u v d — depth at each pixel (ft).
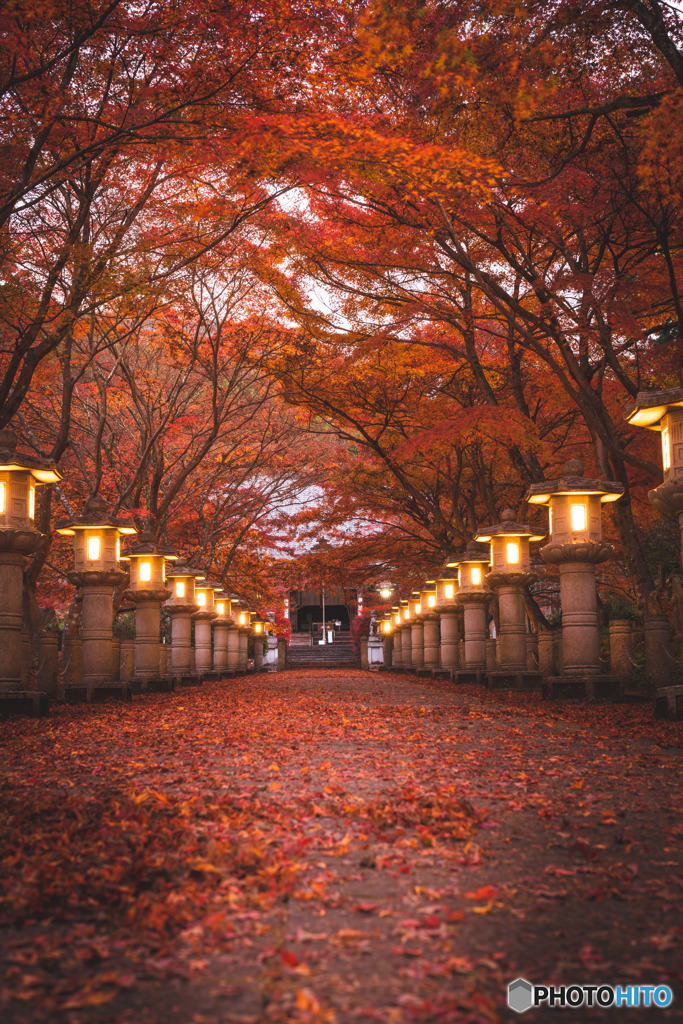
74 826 16.25
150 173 45.42
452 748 27.17
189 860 13.83
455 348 59.82
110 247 42.19
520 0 34.27
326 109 35.17
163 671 77.10
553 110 40.42
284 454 89.66
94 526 52.54
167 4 30.68
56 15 30.25
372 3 31.09
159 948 10.36
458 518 78.89
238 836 15.58
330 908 11.82
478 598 69.36
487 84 35.91
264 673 132.57
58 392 68.13
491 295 47.93
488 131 40.47
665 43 34.99
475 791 19.67
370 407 64.28
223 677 105.60
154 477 69.05
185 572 80.69
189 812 17.44
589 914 11.41
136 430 76.84
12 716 40.22
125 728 35.35
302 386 63.16
